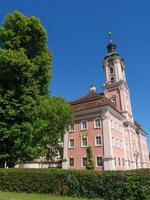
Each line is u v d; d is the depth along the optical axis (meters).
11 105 20.22
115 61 61.97
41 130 21.14
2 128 19.59
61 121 32.12
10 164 20.83
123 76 63.09
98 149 44.69
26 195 14.91
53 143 31.98
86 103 49.84
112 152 43.72
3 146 20.11
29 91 21.20
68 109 33.75
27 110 20.34
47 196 14.76
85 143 46.97
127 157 53.59
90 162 43.03
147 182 12.57
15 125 19.89
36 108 21.03
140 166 68.19
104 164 42.84
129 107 61.66
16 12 22.94
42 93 23.66
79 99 53.44
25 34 22.70
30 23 22.84
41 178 16.28
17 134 19.69
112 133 46.62
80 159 46.31
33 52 23.34
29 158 21.22
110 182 13.89
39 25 23.23
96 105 47.19
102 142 44.62
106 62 63.16
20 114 20.28
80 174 15.15
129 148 56.66
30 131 19.98
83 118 48.69
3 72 20.17
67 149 48.75
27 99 20.56
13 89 20.59
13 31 22.69
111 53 63.66
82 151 46.56
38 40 23.38
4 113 19.78
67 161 47.84
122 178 13.50
